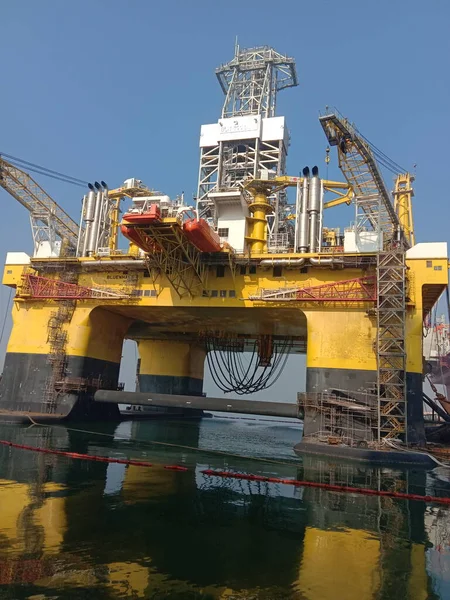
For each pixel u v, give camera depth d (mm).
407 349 33094
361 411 32344
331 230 47562
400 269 32812
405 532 14391
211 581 10109
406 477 23875
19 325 43531
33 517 13617
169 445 32375
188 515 14969
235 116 68312
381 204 38875
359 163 37500
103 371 45188
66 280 43125
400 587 10328
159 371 64500
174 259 36406
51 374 41438
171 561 11094
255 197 41219
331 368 34625
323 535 13742
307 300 35906
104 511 14781
